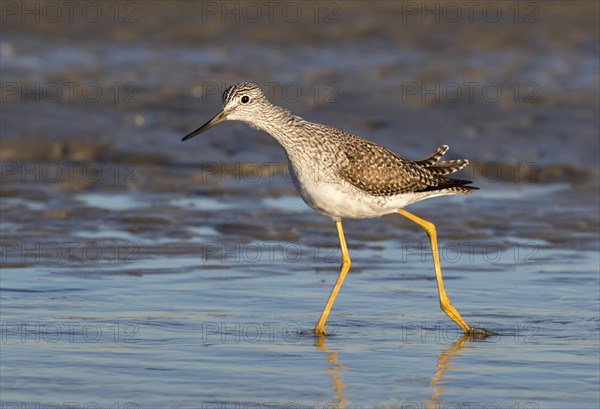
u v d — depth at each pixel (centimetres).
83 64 2962
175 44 3331
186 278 1392
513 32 3609
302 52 3250
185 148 2123
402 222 1698
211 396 948
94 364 1041
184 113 2373
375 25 3697
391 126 2284
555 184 1977
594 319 1227
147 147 2122
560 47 3394
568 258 1512
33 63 2938
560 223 1692
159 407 916
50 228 1614
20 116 2236
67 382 984
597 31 3659
